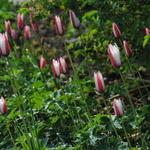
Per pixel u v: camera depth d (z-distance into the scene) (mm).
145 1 7988
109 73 9922
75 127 6488
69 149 5914
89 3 8203
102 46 8516
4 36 5992
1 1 14898
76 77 6836
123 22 7941
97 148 6000
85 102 6672
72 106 7023
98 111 7633
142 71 9367
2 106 5938
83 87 7324
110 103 7652
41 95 7055
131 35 8148
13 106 6988
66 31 12664
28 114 6652
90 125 6090
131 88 8938
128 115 6168
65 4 8164
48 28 13578
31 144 6316
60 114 6816
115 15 8016
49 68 8406
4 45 5988
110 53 5430
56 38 12820
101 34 8398
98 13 8008
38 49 12008
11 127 7203
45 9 7977
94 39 8609
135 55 8547
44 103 6730
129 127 6500
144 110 6043
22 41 11656
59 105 6629
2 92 8281
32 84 7387
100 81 5340
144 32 8070
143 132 6457
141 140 6273
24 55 8961
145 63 8641
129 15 8016
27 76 8898
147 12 8000
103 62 9203
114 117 6000
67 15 8320
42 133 6973
